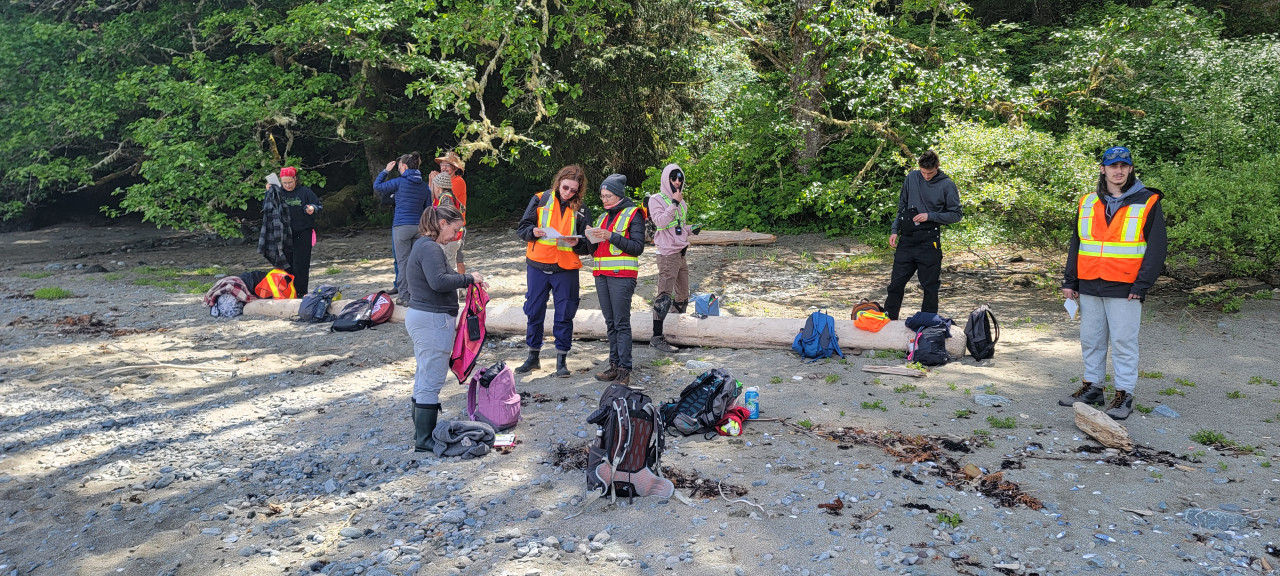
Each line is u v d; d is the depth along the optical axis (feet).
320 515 14.15
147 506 14.71
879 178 48.78
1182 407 18.02
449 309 16.88
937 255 23.79
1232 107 34.35
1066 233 28.96
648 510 13.83
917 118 49.96
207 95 48.60
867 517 13.25
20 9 62.49
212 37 57.21
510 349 25.63
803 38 49.73
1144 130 40.52
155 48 57.67
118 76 54.65
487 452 16.69
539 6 51.11
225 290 31.89
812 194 46.24
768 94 50.55
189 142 48.55
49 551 13.05
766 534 12.81
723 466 15.56
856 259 39.91
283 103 52.11
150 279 42.78
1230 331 24.07
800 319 24.67
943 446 16.21
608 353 24.57
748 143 51.03
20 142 54.80
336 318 29.40
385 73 66.03
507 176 71.26
